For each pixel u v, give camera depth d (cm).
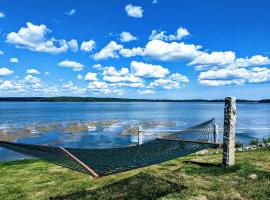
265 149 1797
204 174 1227
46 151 892
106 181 1234
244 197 983
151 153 1081
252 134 4725
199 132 2044
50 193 1110
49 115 10831
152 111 15638
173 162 1512
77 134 5019
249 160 1419
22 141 4153
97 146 3766
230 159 1274
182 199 978
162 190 1063
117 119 8694
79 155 865
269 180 1118
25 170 1527
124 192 1062
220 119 8500
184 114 12125
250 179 1138
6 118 8925
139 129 1730
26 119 8538
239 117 9669
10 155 3152
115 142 4103
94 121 7844
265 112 14038
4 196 1097
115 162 875
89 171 751
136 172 1347
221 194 1010
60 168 1531
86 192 1089
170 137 1466
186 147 1213
